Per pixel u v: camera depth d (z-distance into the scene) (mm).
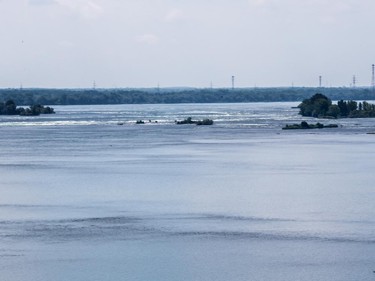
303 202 69812
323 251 53312
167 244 55094
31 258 52000
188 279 47875
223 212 65500
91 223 61500
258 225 60531
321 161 101062
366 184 80000
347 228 59469
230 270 49500
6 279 48000
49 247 54500
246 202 69938
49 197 72875
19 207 68062
